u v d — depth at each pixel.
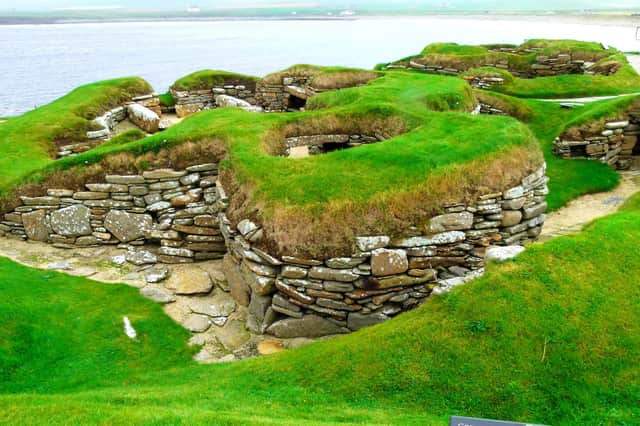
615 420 7.25
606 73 32.91
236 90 33.19
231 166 14.57
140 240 15.47
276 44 146.12
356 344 9.23
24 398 8.23
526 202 13.14
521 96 29.81
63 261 14.62
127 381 9.59
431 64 37.62
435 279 11.93
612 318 8.78
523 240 13.34
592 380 7.86
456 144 13.89
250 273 12.25
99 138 22.92
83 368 9.94
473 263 12.40
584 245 10.35
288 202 12.12
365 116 18.33
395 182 12.23
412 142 14.41
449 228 12.08
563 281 9.48
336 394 8.26
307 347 10.06
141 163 15.46
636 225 11.34
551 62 35.97
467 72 32.38
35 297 11.91
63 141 21.89
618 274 9.70
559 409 7.53
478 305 9.13
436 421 7.37
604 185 19.47
